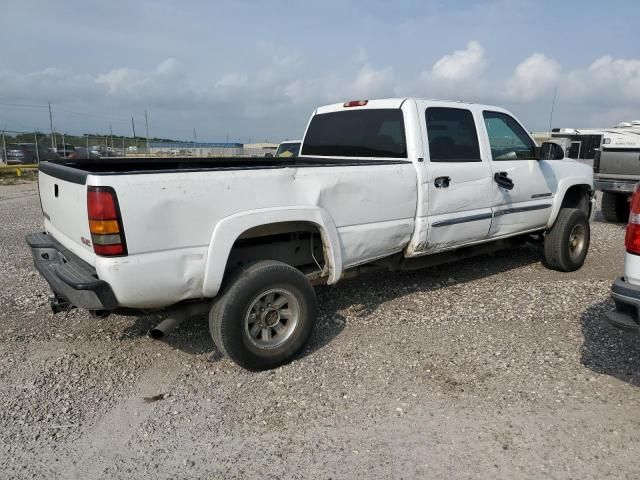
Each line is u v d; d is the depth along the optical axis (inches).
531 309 208.2
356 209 179.3
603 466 113.6
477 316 201.6
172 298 145.4
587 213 284.7
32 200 642.8
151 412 138.9
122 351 174.9
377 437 125.7
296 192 163.2
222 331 150.1
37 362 166.6
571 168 269.4
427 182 198.1
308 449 121.7
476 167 217.0
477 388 147.3
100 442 125.9
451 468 113.8
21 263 291.7
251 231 162.7
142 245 136.7
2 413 137.9
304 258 185.2
